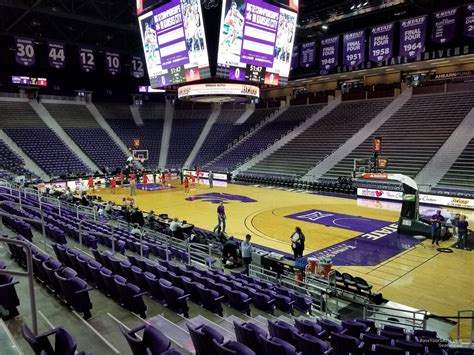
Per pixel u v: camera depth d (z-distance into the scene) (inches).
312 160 1301.7
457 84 1253.7
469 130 1076.5
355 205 928.3
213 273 382.6
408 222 657.0
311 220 768.3
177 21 810.2
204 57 778.2
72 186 1197.7
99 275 306.3
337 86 1604.3
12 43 1418.6
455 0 1095.0
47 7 1035.3
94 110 1768.0
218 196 1061.1
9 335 183.0
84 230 481.4
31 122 1510.8
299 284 419.8
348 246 590.6
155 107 1937.7
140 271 318.7
